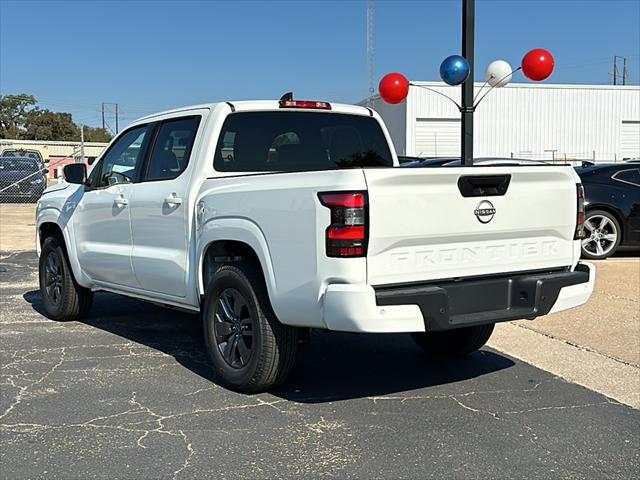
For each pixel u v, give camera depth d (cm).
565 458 384
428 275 427
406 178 409
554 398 482
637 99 4134
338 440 406
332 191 403
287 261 430
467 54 816
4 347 607
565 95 4075
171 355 586
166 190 547
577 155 4106
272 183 442
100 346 614
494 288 455
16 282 962
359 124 609
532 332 666
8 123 9681
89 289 700
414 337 597
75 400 470
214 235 488
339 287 401
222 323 496
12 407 456
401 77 820
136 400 471
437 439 409
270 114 557
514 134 4044
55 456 382
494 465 375
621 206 1084
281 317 441
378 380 522
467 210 435
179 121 569
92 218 646
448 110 3928
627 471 369
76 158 3556
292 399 477
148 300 598
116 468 368
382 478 359
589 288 489
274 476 360
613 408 463
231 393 488
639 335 648
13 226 1678
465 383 516
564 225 484
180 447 395
